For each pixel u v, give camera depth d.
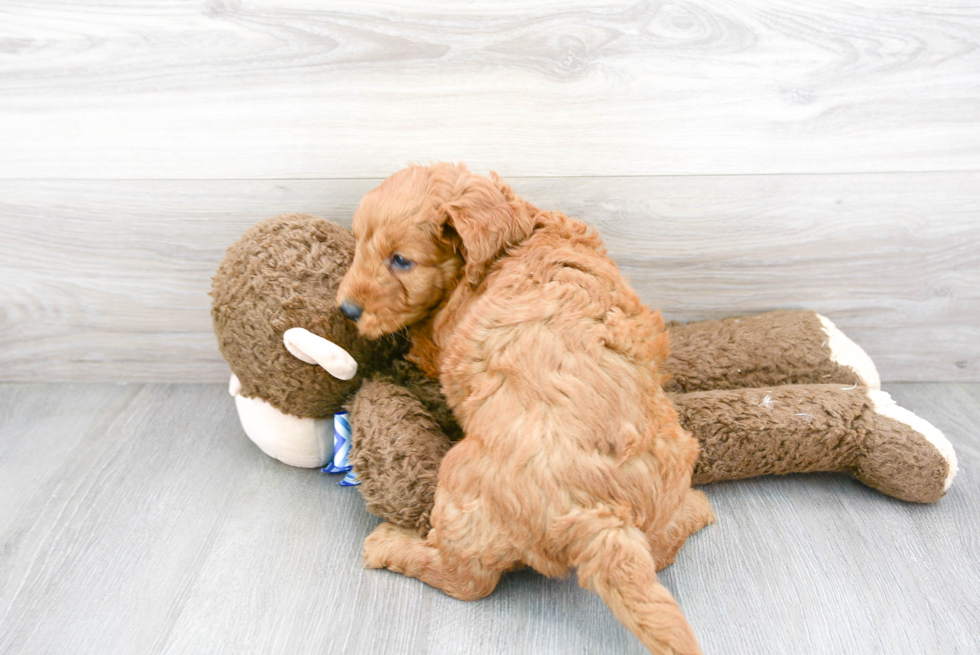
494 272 1.15
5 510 1.33
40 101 1.45
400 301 1.19
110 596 1.15
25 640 1.08
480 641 1.07
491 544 1.04
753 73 1.44
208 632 1.09
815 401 1.38
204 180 1.53
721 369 1.53
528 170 1.53
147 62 1.42
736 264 1.64
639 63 1.43
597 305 1.09
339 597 1.15
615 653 1.06
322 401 1.35
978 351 1.72
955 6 1.39
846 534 1.29
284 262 1.31
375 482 1.22
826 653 1.06
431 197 1.15
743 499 1.39
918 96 1.47
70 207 1.56
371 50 1.41
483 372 1.07
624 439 1.01
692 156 1.52
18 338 1.71
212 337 1.73
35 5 1.37
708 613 1.13
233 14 1.39
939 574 1.21
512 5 1.38
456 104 1.46
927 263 1.63
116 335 1.72
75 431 1.58
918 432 1.33
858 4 1.39
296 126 1.48
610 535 0.95
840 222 1.59
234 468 1.47
